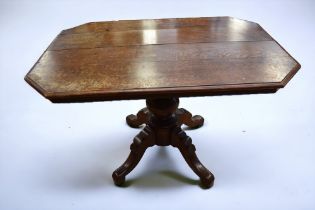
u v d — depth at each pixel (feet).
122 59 5.36
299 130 7.90
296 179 6.56
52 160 7.20
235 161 7.06
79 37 6.23
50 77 4.89
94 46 5.84
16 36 12.98
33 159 7.22
